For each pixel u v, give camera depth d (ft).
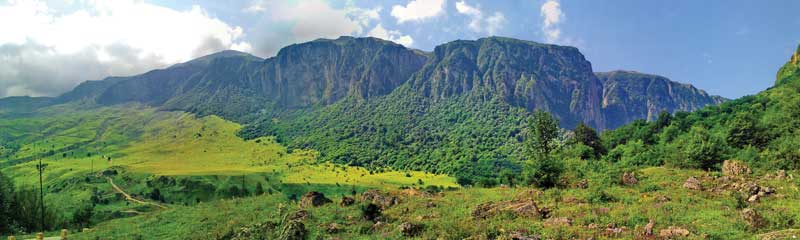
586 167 205.26
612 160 274.16
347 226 114.32
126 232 151.74
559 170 162.40
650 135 342.44
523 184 174.70
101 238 145.07
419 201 141.28
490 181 225.97
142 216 185.57
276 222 126.72
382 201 144.87
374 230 107.86
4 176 262.26
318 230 110.63
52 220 253.44
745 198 114.01
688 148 195.62
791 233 72.84
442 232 94.99
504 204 115.85
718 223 86.48
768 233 75.46
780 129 215.10
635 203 116.67
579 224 95.09
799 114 225.76
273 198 191.01
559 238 84.02
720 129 259.80
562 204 120.78
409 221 106.73
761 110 301.63
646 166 225.56
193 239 127.34
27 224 232.73
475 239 87.71
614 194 130.72
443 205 132.46
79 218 260.42
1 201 221.05
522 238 84.43
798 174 143.64
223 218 152.97
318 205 150.20
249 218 145.48
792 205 99.45
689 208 104.63
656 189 141.18
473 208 117.70
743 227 82.84
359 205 137.08
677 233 80.74
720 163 182.60
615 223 93.76
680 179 158.71
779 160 162.40
